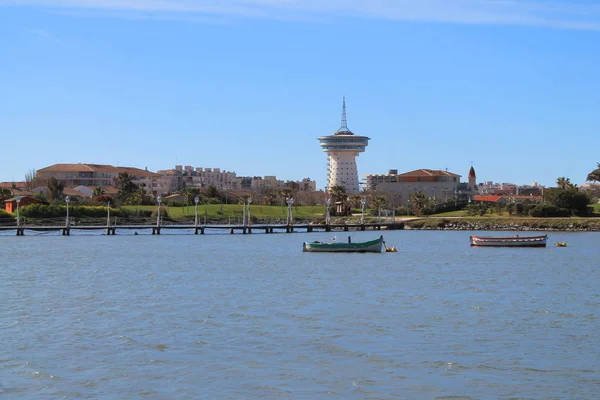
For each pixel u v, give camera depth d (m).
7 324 57.56
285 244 160.25
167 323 58.19
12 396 39.69
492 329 56.00
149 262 114.50
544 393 40.22
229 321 59.09
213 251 138.75
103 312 63.44
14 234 189.25
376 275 95.81
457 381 42.22
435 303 69.12
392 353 48.25
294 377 42.97
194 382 42.06
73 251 136.88
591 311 64.44
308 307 66.44
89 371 44.12
